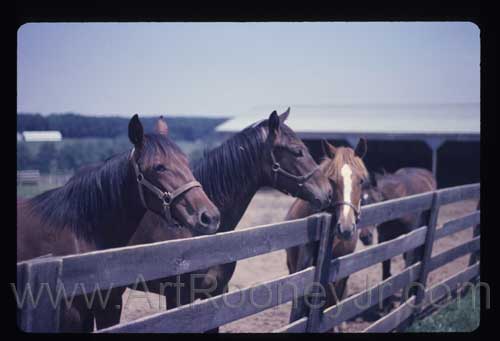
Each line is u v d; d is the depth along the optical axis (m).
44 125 57.00
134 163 2.75
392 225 5.88
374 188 5.62
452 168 19.92
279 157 3.62
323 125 20.45
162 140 2.81
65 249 2.56
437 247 9.01
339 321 3.35
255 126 3.66
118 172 2.77
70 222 2.62
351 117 21.77
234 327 4.62
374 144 21.17
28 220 2.59
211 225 2.71
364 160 21.39
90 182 2.72
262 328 4.60
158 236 3.15
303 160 3.63
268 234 2.61
